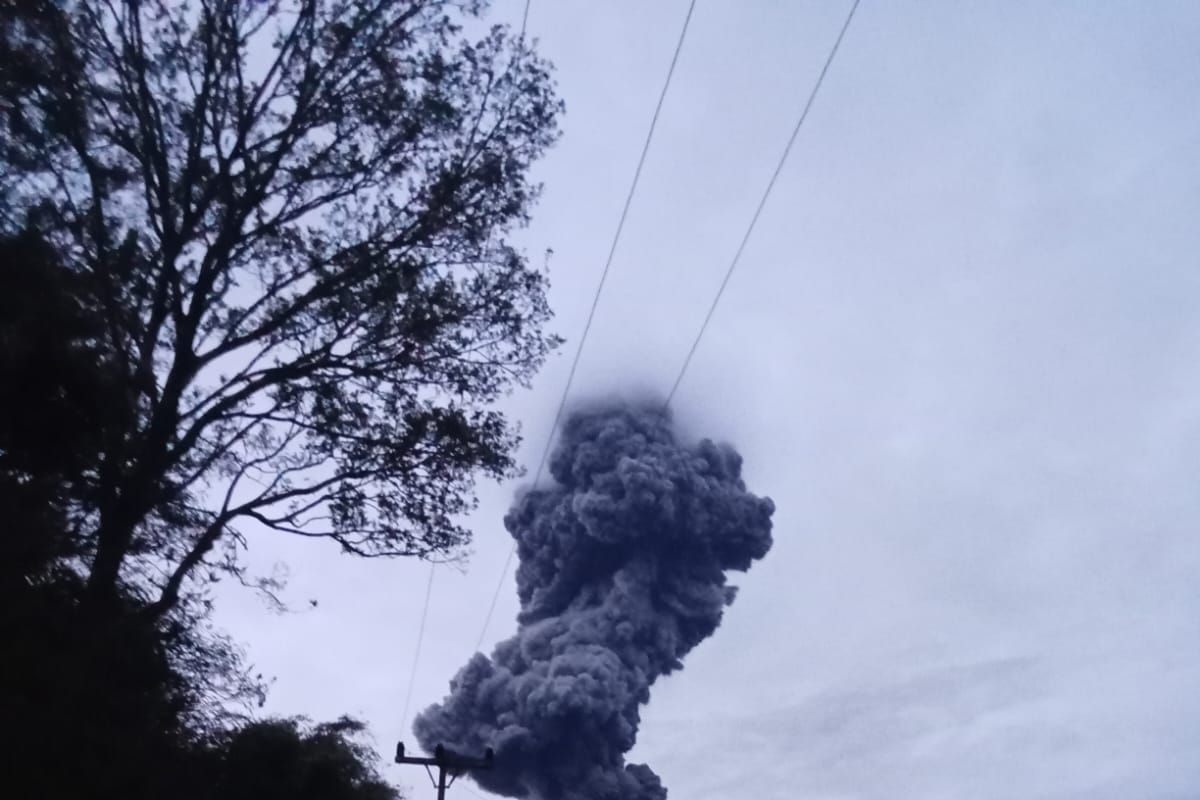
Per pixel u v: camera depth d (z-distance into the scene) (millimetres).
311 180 18250
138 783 12852
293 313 18047
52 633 12852
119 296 16500
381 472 18344
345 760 16406
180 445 17047
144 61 17531
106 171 17047
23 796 11492
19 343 14008
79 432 14672
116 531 15469
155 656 14664
